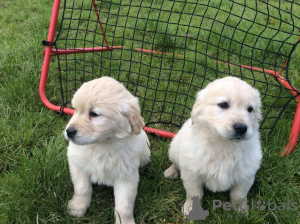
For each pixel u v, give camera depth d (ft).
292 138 1.87
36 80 2.33
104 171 1.41
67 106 2.32
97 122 1.24
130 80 2.60
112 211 1.51
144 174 1.76
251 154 1.40
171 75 2.64
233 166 1.39
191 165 1.43
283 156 1.78
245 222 1.44
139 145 1.44
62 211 1.47
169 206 1.60
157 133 2.04
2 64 2.51
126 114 1.30
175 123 2.22
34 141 1.88
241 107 1.32
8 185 1.53
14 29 3.29
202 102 1.40
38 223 1.41
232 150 1.37
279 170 1.71
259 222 1.45
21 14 3.70
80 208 1.48
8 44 2.91
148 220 1.53
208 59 2.87
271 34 3.33
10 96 2.15
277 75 2.57
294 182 1.72
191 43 3.16
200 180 1.50
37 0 4.16
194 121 1.43
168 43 3.07
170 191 1.66
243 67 2.58
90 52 2.84
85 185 1.49
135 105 1.33
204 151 1.40
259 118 1.43
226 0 4.30
